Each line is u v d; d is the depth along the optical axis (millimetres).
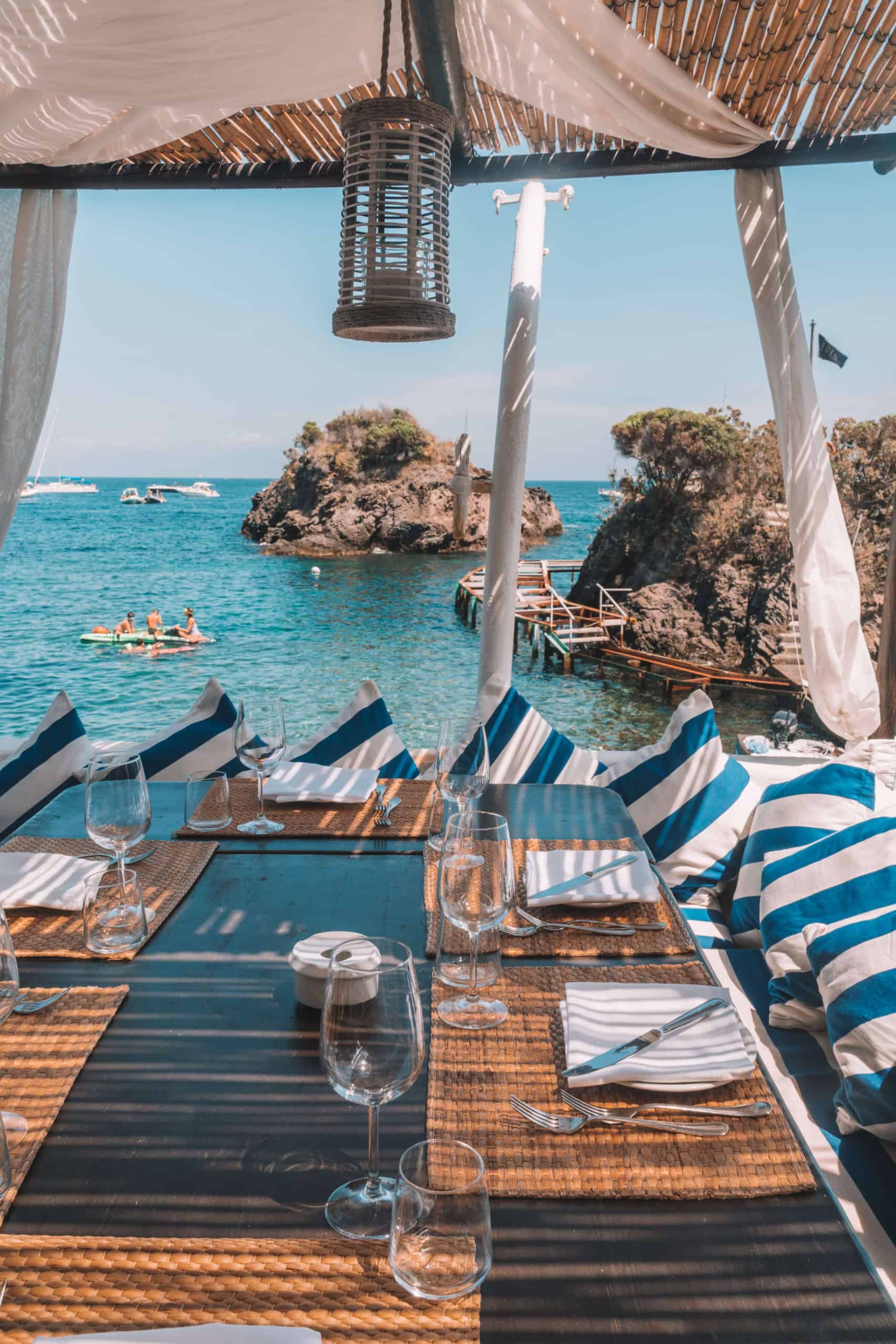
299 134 3240
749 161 3084
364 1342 854
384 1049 983
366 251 1979
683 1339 874
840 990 1784
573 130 3113
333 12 2492
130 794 1627
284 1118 1176
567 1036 1330
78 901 1749
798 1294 925
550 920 1742
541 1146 1134
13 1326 869
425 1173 937
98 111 3062
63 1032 1350
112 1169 1085
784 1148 1136
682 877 2686
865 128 2988
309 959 1417
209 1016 1402
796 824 2430
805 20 2543
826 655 3412
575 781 2986
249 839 2111
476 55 2820
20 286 3631
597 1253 974
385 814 2207
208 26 2512
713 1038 1314
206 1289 913
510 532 3762
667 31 2605
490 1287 931
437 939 1615
